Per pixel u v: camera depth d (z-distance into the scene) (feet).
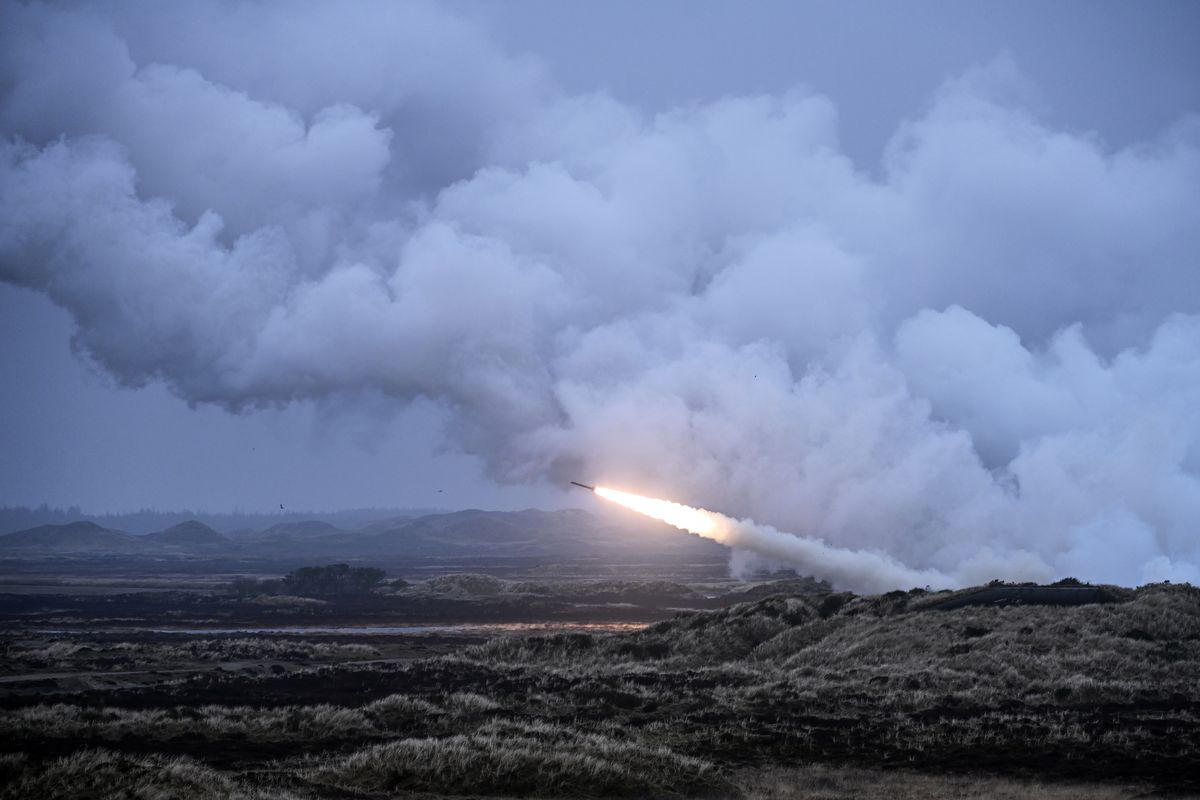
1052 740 149.48
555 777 126.11
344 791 119.55
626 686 197.06
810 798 122.31
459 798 120.78
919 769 138.10
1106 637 208.33
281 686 205.16
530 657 249.55
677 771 132.26
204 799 106.11
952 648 212.02
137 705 180.55
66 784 105.29
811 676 209.46
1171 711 170.81
